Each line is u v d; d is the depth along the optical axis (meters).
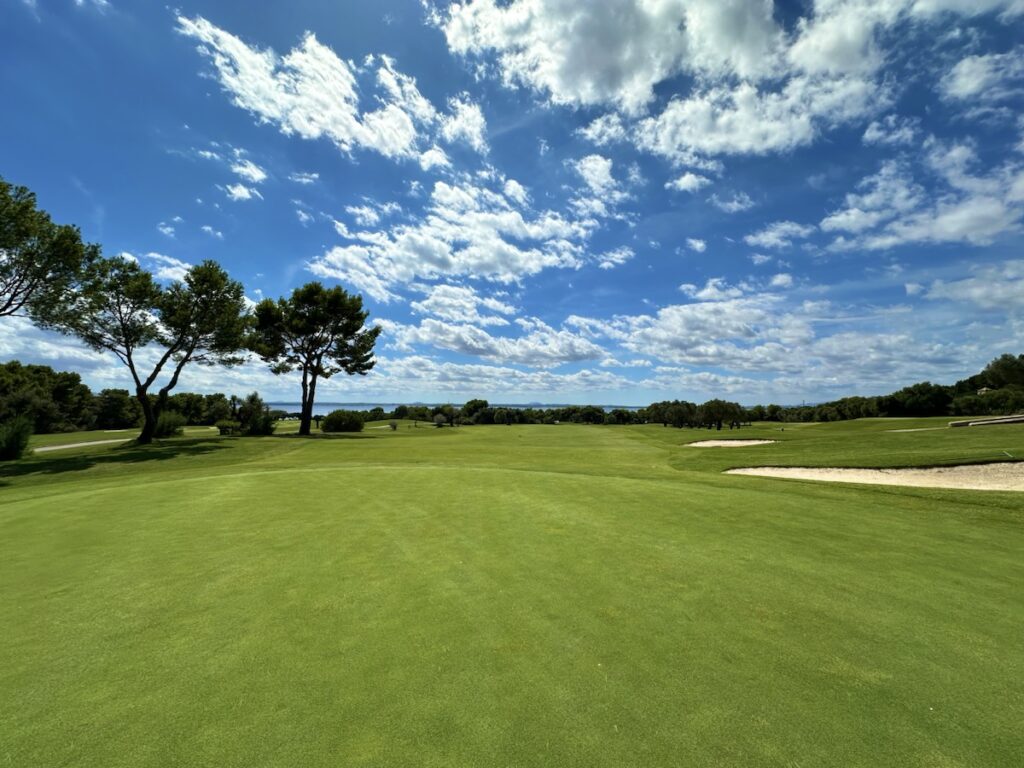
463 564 5.31
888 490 9.84
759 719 2.61
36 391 49.88
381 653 3.35
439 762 2.29
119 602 4.30
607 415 82.56
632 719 2.62
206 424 66.94
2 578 4.94
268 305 37.53
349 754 2.35
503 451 23.14
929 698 2.81
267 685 2.96
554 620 3.88
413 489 10.13
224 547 5.99
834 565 5.27
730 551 5.78
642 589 4.55
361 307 40.66
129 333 26.23
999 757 2.30
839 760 2.29
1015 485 11.30
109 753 2.37
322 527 6.97
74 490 10.73
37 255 18.91
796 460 15.71
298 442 28.33
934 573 5.01
